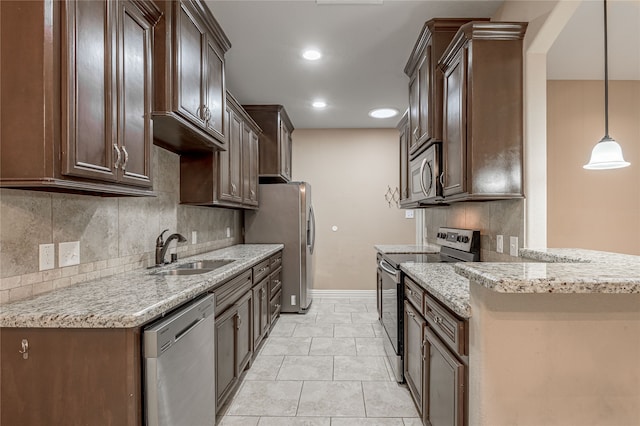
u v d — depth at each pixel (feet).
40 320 3.52
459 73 6.38
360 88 10.99
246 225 13.28
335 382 7.80
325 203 15.89
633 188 9.57
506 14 6.67
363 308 14.02
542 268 3.56
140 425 3.67
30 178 3.45
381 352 9.50
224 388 6.45
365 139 15.85
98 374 3.58
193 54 6.04
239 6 6.74
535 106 6.02
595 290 2.92
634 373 3.28
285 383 7.76
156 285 4.97
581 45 7.89
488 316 3.33
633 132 9.67
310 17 7.14
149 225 7.13
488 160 6.08
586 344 3.29
